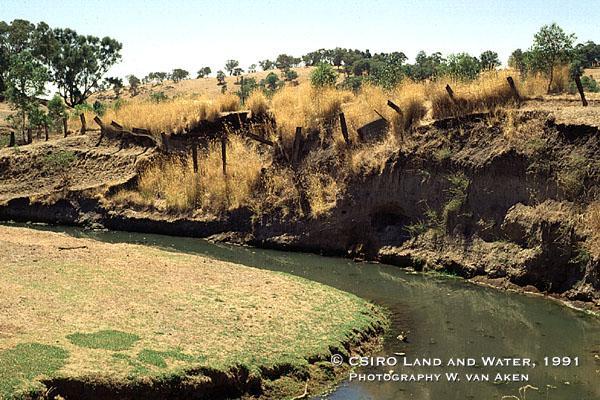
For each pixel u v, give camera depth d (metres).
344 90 23.42
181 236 21.89
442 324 13.12
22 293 11.47
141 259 15.14
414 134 19.05
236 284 13.66
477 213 17.11
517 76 18.81
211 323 11.02
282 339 10.81
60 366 8.61
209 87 67.50
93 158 25.75
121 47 58.94
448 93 19.06
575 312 13.90
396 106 19.48
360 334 11.83
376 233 18.81
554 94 18.64
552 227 15.18
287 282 14.37
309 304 12.80
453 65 20.92
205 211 22.03
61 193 24.36
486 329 12.87
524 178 16.41
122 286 12.54
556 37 19.22
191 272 14.34
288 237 19.97
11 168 26.38
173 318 11.01
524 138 16.83
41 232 18.42
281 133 22.14
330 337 11.23
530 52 19.56
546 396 9.97
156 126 25.41
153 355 9.34
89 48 56.84
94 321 10.42
